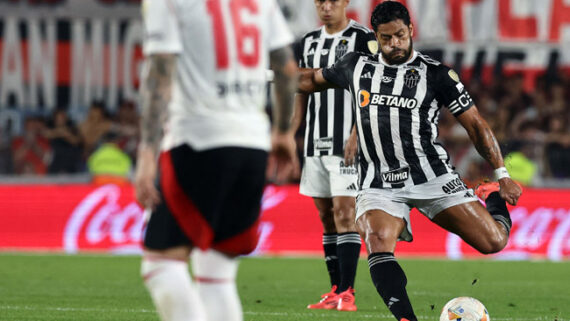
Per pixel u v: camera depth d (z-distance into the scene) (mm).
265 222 48000
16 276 33625
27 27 61938
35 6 61844
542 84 61000
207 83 11703
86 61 62469
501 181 18266
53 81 62219
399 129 18109
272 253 47688
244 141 11805
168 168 11805
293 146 12836
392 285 16781
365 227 17922
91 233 48156
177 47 11453
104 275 34469
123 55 62688
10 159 57188
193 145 11656
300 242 47844
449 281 33688
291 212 48094
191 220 11742
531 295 28688
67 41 62344
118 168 51375
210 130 11648
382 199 18203
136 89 62812
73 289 29094
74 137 58250
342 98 23906
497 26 60031
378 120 18219
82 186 48906
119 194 48281
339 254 23578
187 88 11719
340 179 23656
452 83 18016
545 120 60000
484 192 19859
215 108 11719
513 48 60438
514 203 18219
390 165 18344
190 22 11562
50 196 48688
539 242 47312
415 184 18188
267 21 12312
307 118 24734
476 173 54438
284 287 30594
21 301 25281
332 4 23984
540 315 23219
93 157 51688
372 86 18312
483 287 31391
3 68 61812
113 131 59281
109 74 62656
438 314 23188
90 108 59625
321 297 27281
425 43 59688
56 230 48438
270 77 15461
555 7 60469
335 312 23047
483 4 59844
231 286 12438
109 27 62562
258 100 12133
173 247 11742
